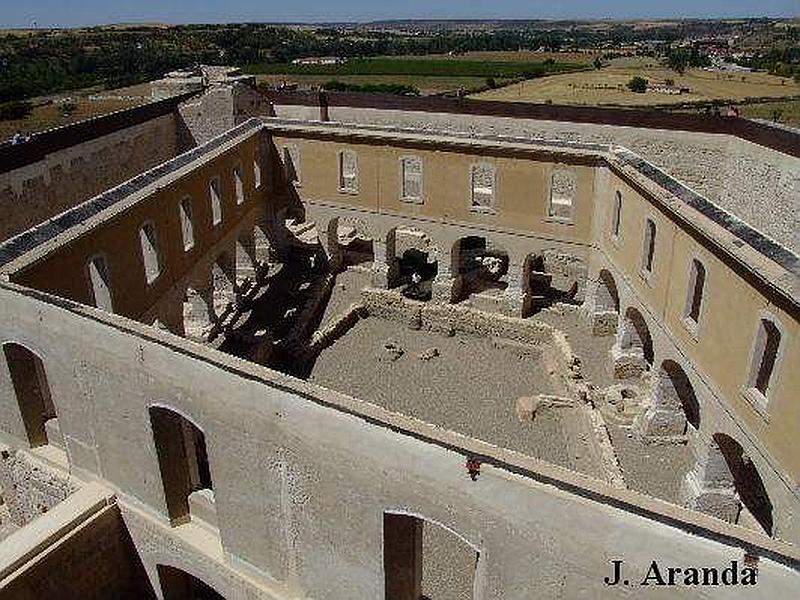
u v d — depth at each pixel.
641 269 23.48
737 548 8.91
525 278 30.45
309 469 12.47
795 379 14.36
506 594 11.07
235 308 30.83
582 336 28.88
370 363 27.28
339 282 33.56
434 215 30.81
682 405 22.31
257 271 33.44
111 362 14.56
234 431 13.18
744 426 16.56
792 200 25.80
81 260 19.52
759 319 15.73
